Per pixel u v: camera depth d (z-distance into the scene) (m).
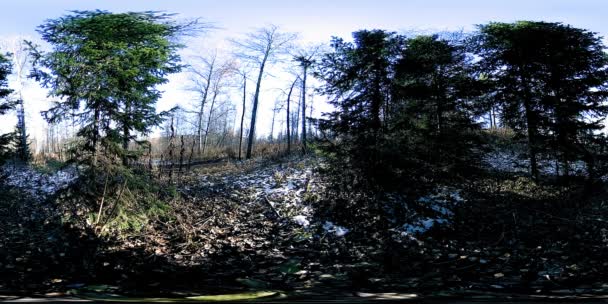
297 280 6.40
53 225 9.85
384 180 10.10
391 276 6.69
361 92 11.36
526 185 15.42
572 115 15.02
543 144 15.62
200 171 21.14
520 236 9.77
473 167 14.53
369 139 10.53
